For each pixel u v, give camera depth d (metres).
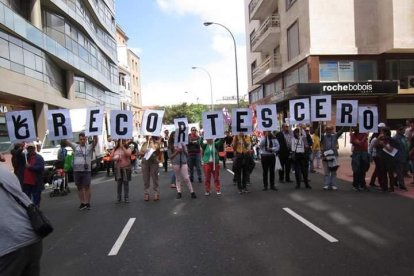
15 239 3.41
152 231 8.10
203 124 12.38
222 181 15.73
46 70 29.39
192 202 11.21
